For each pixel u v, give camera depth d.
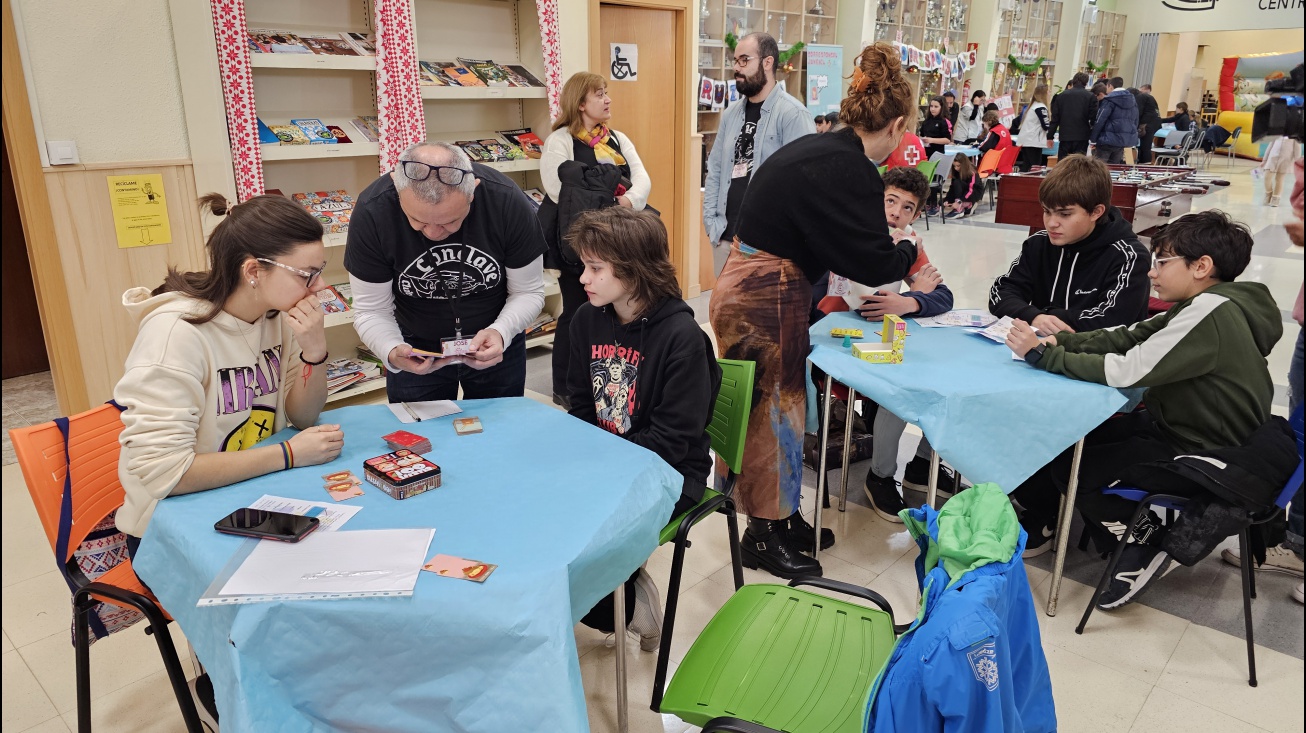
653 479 1.57
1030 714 1.32
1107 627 2.20
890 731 1.09
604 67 4.95
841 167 2.11
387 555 1.24
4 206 4.01
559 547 1.27
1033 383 2.08
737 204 3.86
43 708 1.92
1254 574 2.41
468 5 4.23
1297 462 1.86
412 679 1.16
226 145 3.22
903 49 9.36
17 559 2.55
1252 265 4.49
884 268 2.22
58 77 2.97
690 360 1.83
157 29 3.18
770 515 2.43
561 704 1.10
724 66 6.71
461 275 2.05
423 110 3.94
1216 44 8.91
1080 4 12.41
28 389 4.03
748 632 1.56
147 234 3.29
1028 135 9.98
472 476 1.54
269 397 1.74
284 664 1.16
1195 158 8.22
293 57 3.33
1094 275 2.58
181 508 1.41
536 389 4.05
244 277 1.57
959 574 1.15
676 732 1.83
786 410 2.36
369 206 1.93
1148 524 2.20
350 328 4.16
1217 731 1.82
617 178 3.54
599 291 1.84
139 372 1.47
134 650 2.13
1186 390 2.11
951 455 2.02
